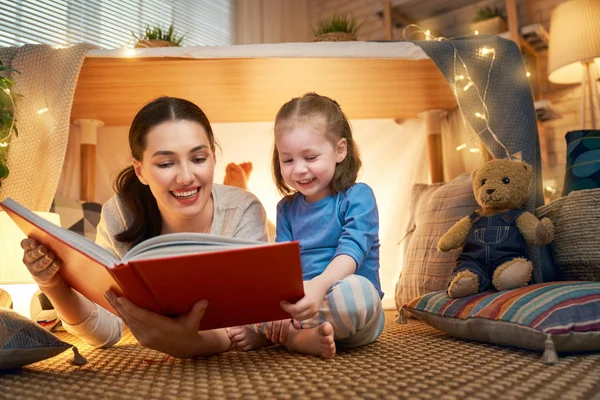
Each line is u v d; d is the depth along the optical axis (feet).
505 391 2.52
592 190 4.75
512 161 4.92
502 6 9.62
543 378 2.79
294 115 3.98
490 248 4.57
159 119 3.58
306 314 3.09
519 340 3.62
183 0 11.00
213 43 11.39
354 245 3.69
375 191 8.68
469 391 2.52
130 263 2.59
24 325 3.35
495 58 5.81
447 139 8.67
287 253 2.60
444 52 5.86
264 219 4.33
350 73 6.83
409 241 6.72
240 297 2.93
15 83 5.73
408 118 8.78
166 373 3.16
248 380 2.89
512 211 4.74
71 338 5.03
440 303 4.54
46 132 5.70
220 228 4.13
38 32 9.16
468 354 3.59
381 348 3.90
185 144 3.56
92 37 9.83
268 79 7.00
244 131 8.89
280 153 4.06
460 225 4.97
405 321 5.20
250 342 3.91
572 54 7.78
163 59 6.23
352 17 11.69
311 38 12.12
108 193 8.79
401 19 10.45
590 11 7.75
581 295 3.60
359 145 8.77
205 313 3.09
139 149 3.66
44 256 3.16
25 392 2.76
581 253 4.64
